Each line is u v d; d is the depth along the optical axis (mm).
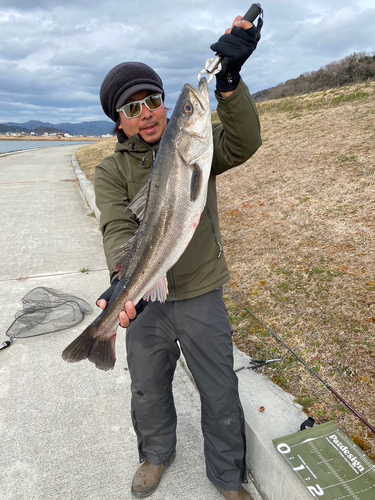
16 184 12445
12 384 3197
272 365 2877
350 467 1943
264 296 3742
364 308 3256
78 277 5266
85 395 3061
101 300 2049
